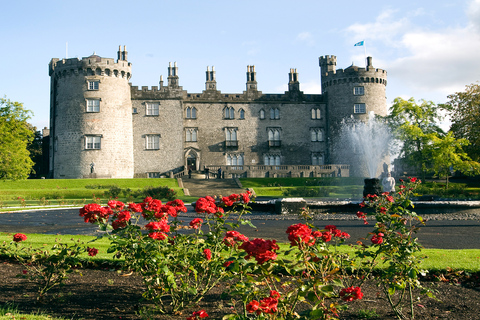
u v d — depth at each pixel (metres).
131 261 7.43
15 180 47.19
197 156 64.31
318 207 23.41
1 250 9.80
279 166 61.69
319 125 67.25
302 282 5.33
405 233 7.32
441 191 39.94
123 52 62.78
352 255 10.61
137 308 7.44
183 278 7.66
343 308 5.69
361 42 63.25
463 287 8.56
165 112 63.34
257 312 4.98
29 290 8.45
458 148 49.66
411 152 51.97
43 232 16.64
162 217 7.16
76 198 39.81
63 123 58.34
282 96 67.31
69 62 58.16
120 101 59.44
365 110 64.56
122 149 59.00
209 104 65.56
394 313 7.17
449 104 53.66
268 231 16.81
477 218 20.59
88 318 6.87
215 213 7.81
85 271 10.02
